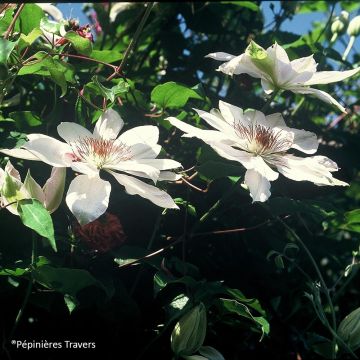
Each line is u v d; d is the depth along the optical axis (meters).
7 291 0.47
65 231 0.49
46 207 0.41
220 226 0.59
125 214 0.55
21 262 0.45
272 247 0.60
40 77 0.58
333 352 0.53
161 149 0.48
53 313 0.50
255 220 0.62
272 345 0.61
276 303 0.60
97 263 0.49
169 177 0.44
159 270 0.47
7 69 0.44
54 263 0.46
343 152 0.70
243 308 0.47
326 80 0.47
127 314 0.49
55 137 0.53
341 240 0.71
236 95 0.68
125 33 0.71
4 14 0.51
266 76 0.47
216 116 0.47
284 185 0.62
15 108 0.58
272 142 0.46
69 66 0.47
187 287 0.48
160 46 0.71
